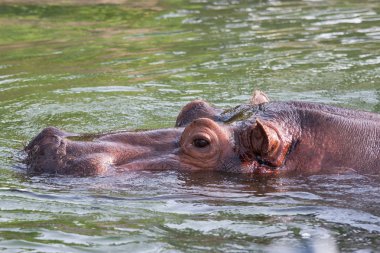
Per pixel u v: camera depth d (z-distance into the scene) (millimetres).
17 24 48062
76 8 52906
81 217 18562
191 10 51094
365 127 20438
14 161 21828
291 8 50250
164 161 20453
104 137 21172
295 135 20328
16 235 17656
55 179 20109
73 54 39531
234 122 20891
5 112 29312
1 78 34688
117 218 18469
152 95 31312
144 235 17531
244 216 18344
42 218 18516
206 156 20344
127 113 28797
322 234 17328
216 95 30969
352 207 18625
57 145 20609
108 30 45594
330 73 33906
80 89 32562
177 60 37312
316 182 19766
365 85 31797
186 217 18422
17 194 19766
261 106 21266
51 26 47156
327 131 20312
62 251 16828
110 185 19828
